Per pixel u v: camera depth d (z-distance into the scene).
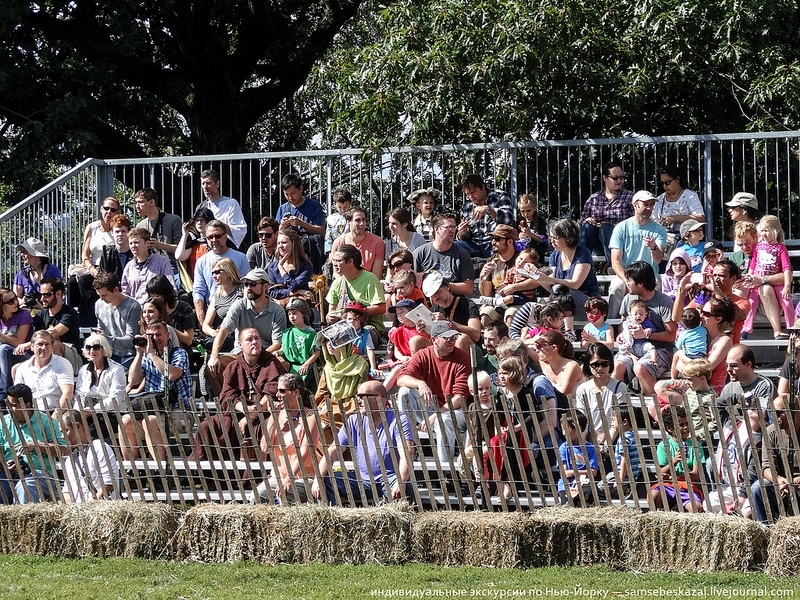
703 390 35.25
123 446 35.59
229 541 32.53
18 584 30.42
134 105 85.00
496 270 48.16
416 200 53.78
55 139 78.25
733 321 40.50
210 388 42.75
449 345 37.78
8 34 78.19
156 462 35.72
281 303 47.66
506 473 33.72
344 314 42.84
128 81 83.12
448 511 32.25
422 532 31.80
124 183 59.34
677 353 40.00
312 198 57.41
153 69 82.62
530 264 46.09
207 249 51.78
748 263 47.28
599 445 32.25
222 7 87.38
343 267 46.12
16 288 52.09
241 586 29.83
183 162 58.62
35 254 51.78
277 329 44.34
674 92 76.06
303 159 57.81
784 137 52.97
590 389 36.16
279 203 58.19
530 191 55.44
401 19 69.44
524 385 36.00
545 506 32.72
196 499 34.88
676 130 77.44
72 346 46.66
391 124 68.62
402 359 41.53
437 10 66.94
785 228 54.81
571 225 46.44
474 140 68.50
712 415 31.64
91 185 58.69
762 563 29.81
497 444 33.47
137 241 50.47
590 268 46.47
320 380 40.59
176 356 42.16
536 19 64.88
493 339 40.47
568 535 30.95
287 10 86.88
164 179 59.06
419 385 37.09
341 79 69.69
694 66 73.19
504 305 46.00
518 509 32.78
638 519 30.58
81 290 50.03
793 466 31.25
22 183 76.69
